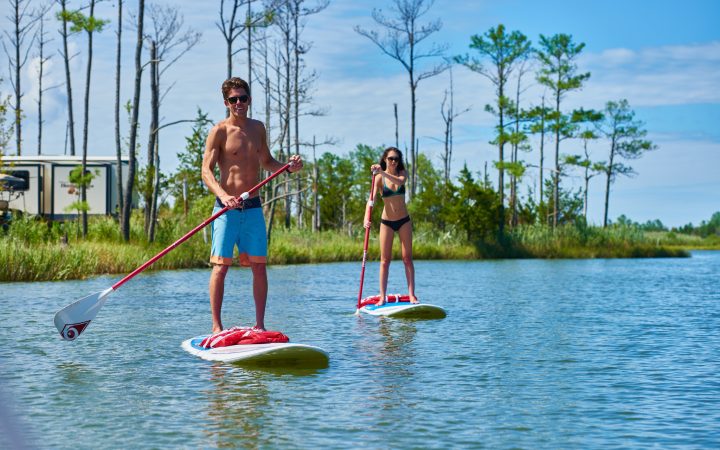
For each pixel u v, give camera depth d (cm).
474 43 4497
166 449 423
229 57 2848
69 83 2852
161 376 616
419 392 566
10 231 2086
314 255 2891
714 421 489
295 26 3794
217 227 761
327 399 542
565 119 4728
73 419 483
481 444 436
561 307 1188
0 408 484
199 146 3481
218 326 767
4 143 2292
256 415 496
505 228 4216
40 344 771
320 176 4581
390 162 1088
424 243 3694
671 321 1011
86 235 2436
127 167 2917
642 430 468
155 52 2648
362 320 988
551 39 4697
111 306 1141
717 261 3450
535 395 559
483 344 796
